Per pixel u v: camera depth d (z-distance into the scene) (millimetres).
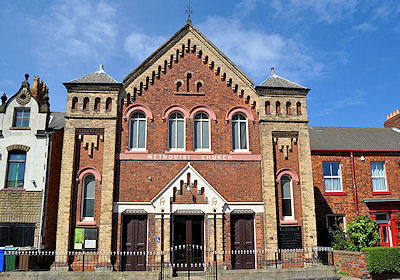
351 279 15148
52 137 19172
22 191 18203
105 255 15914
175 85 18453
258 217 17328
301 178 17922
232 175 17703
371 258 15289
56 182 19641
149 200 16969
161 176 17312
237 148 18359
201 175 17484
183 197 16875
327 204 22094
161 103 18203
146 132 17828
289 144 18312
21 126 19188
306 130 18500
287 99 18734
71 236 16219
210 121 18375
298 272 13891
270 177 17641
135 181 17094
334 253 17078
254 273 13570
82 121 17328
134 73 18297
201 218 17078
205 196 16922
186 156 17656
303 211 17516
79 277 12914
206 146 18234
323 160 22828
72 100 17547
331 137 25703
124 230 16719
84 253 15977
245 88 18766
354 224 19062
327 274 14141
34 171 18469
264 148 17938
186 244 16734
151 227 16641
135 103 18031
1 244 17609
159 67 18578
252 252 16828
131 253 16328
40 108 19297
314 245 17188
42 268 17391
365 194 22875
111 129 17312
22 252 15930
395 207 22641
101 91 17750
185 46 18938
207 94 18562
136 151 17438
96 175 16938
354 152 23359
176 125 18297
